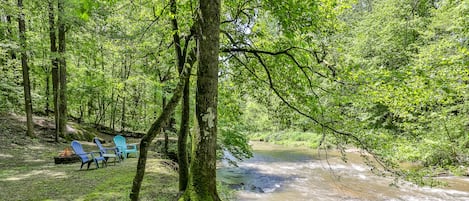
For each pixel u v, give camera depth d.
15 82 16.86
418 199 8.90
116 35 10.23
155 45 7.19
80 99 19.19
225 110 7.21
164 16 5.38
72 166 8.85
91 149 13.07
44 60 12.95
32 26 15.27
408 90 4.00
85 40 14.20
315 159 16.97
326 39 5.34
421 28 15.55
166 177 7.52
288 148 23.30
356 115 5.32
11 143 11.45
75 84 17.17
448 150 10.77
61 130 14.17
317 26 5.11
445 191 9.61
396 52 15.60
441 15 13.64
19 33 11.66
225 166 14.60
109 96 22.52
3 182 6.65
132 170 8.20
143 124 18.27
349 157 16.48
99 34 12.18
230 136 11.04
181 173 5.14
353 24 15.79
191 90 7.62
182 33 5.50
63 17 11.35
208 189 3.32
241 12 5.65
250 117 16.08
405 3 16.55
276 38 5.78
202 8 3.38
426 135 11.05
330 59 4.91
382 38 17.39
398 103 4.43
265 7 5.04
